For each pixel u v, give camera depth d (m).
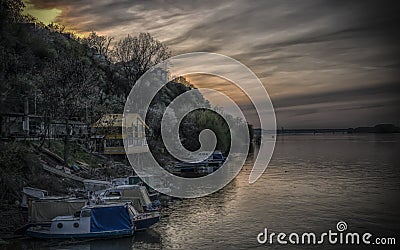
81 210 36.22
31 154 50.03
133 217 38.69
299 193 61.66
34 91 71.69
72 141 74.62
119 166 72.12
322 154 142.88
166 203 54.50
